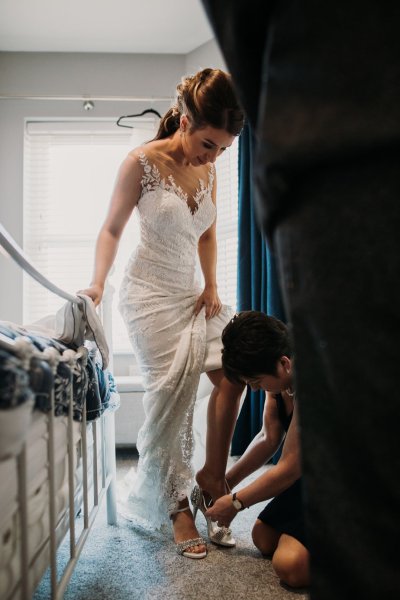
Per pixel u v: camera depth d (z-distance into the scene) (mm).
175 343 1495
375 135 448
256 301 2510
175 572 1256
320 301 487
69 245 3070
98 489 1436
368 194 467
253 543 1430
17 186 2980
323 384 498
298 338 518
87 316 1278
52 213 3084
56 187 3096
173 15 2727
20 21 2734
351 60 469
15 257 923
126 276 1587
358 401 459
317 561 479
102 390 1362
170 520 1450
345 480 470
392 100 451
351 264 470
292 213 522
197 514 1712
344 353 469
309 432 501
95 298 1407
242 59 579
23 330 1097
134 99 2977
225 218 2957
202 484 1486
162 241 1528
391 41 462
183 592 1153
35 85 3035
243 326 1251
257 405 2457
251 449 1573
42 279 1029
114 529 1555
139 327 1512
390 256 451
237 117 1355
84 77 3068
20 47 2992
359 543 454
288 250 525
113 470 1604
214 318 1605
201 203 1582
